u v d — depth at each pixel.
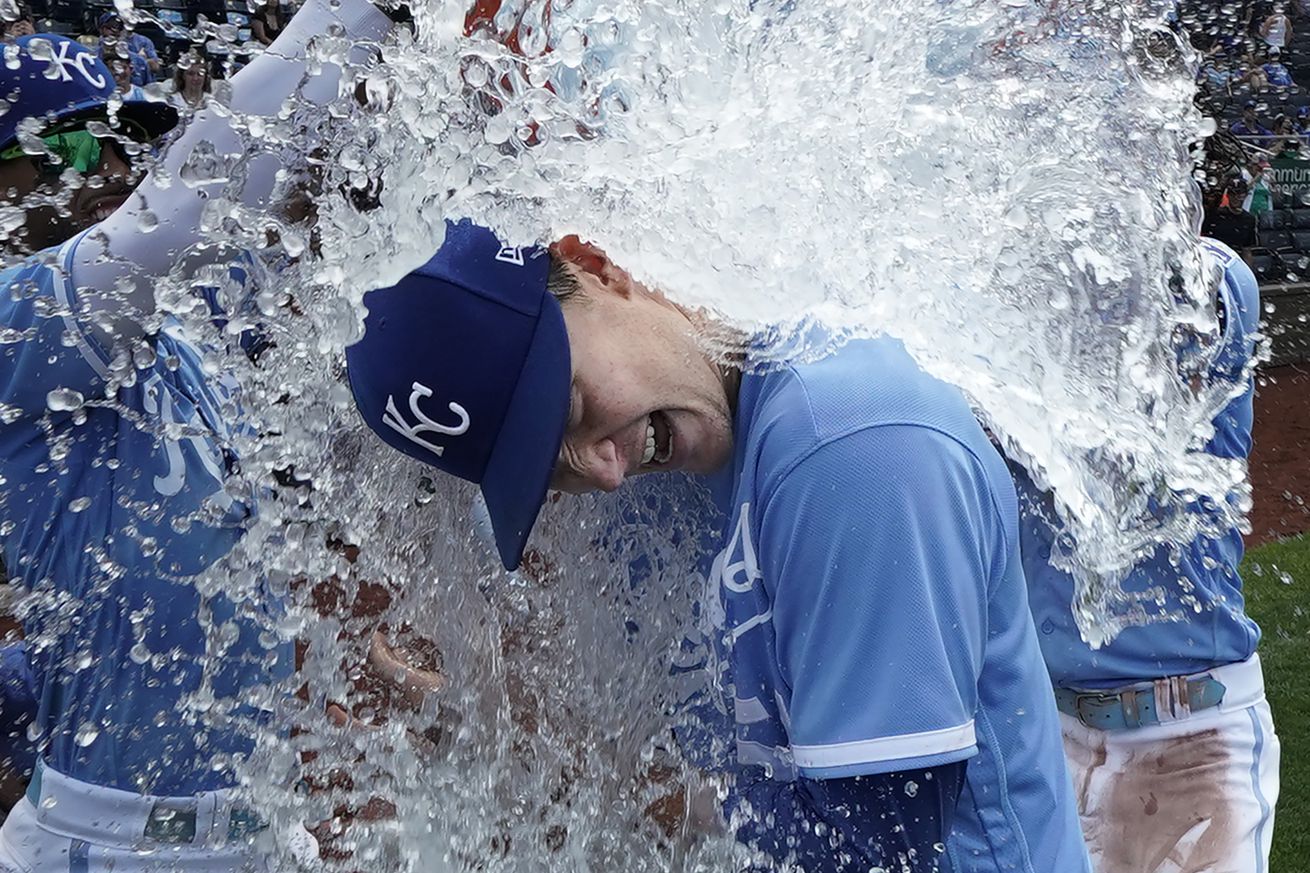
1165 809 4.18
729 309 2.56
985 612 2.42
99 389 3.44
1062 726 4.29
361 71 2.92
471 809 3.31
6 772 4.07
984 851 2.54
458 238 2.53
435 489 3.35
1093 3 3.16
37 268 3.36
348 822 3.44
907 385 2.44
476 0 2.83
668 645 3.02
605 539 3.08
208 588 3.44
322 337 2.85
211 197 3.12
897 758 2.26
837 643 2.31
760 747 2.66
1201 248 3.42
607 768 3.12
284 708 3.57
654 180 2.63
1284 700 8.35
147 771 3.56
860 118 2.85
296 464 3.29
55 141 3.48
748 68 2.86
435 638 3.46
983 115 3.01
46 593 3.61
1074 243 2.96
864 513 2.30
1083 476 2.89
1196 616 4.00
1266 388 17.16
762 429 2.48
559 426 2.46
